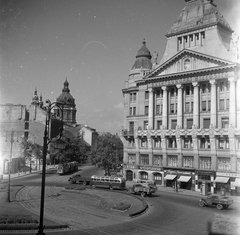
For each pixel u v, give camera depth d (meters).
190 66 66.38
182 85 67.94
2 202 42.72
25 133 124.12
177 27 70.56
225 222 34.16
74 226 30.66
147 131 72.56
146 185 59.53
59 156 107.75
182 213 39.22
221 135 59.59
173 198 52.25
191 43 67.94
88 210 39.34
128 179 76.50
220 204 42.16
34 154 100.38
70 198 48.75
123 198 49.62
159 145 72.12
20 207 39.47
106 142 85.56
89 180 69.38
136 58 86.69
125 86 83.62
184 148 65.81
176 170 66.31
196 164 63.25
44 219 32.75
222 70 61.19
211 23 63.81
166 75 69.44
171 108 70.75
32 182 72.50
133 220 34.75
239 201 50.62
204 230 30.52
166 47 72.38
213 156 60.78
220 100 62.72
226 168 59.47
